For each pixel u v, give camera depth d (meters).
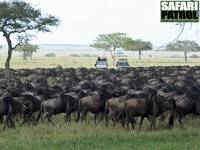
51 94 82.50
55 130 66.31
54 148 52.38
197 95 75.81
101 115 74.44
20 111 71.62
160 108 69.00
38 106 74.31
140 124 68.62
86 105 73.69
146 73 155.62
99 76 139.12
